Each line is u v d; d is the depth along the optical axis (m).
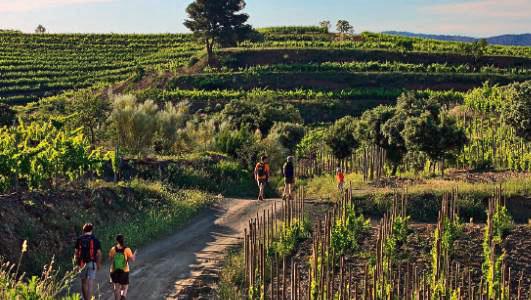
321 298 15.00
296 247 20.14
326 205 25.83
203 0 99.06
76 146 24.52
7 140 22.73
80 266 13.87
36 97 87.88
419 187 26.33
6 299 11.08
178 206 25.56
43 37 128.00
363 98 78.31
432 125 29.70
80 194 22.33
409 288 15.08
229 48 108.62
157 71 96.56
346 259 19.19
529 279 17.88
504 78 85.25
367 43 107.81
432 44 109.31
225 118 53.03
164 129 40.31
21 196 19.70
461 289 15.72
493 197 22.61
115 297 14.34
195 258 19.19
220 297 15.60
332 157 38.69
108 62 112.50
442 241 19.36
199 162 34.81
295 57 98.56
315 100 76.44
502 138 36.56
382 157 32.56
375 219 24.02
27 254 16.86
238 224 24.02
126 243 20.38
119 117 38.69
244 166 37.47
